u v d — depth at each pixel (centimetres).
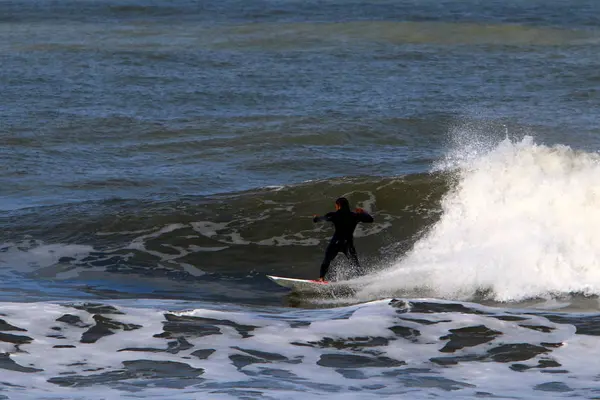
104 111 10956
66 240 5962
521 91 12662
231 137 9444
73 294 4819
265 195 6575
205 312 4031
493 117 10712
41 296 4731
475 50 17100
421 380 3222
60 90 12569
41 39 18775
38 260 5600
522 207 5588
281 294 4978
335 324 3894
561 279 4844
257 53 16588
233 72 14262
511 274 4928
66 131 9750
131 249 5794
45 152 8806
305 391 3077
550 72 14375
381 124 10056
